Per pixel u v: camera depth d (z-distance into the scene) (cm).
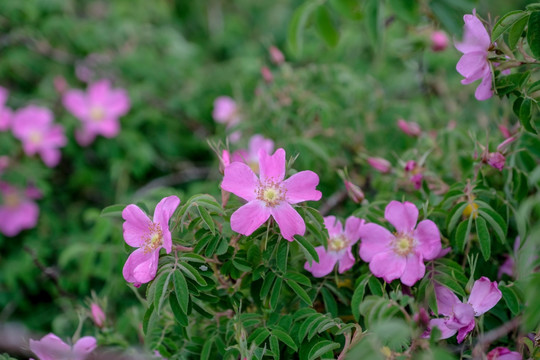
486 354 53
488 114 69
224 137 74
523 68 59
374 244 55
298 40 70
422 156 62
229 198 56
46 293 74
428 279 55
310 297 56
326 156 66
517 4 69
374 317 50
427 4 65
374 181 65
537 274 51
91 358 57
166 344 57
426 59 74
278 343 54
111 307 69
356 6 68
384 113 73
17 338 56
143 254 53
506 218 57
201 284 52
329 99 71
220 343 56
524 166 58
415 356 50
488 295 53
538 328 53
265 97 71
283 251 53
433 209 56
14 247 77
